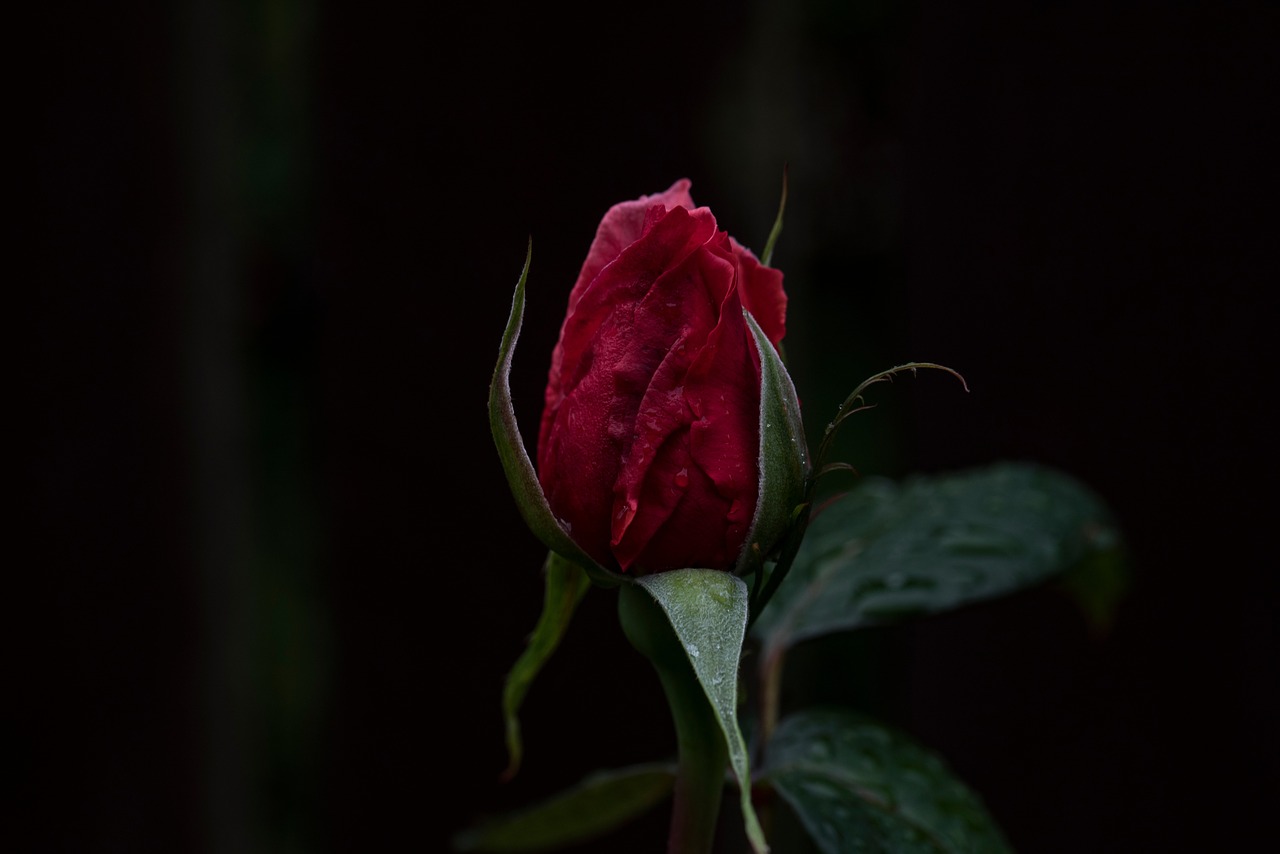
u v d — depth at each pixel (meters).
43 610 0.83
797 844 0.92
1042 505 0.55
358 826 0.93
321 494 0.94
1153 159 0.74
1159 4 0.74
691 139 0.96
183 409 0.90
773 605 0.54
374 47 0.92
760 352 0.47
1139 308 0.74
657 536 0.47
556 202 0.91
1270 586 0.70
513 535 0.91
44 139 0.83
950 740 0.82
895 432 1.17
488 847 0.56
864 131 1.36
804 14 1.27
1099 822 0.75
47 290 0.83
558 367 0.48
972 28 0.83
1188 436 0.72
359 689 0.93
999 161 0.81
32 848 0.82
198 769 0.90
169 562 0.88
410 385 0.92
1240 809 0.70
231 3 0.96
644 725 0.91
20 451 0.82
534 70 0.91
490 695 0.92
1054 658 0.77
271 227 0.98
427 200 0.91
